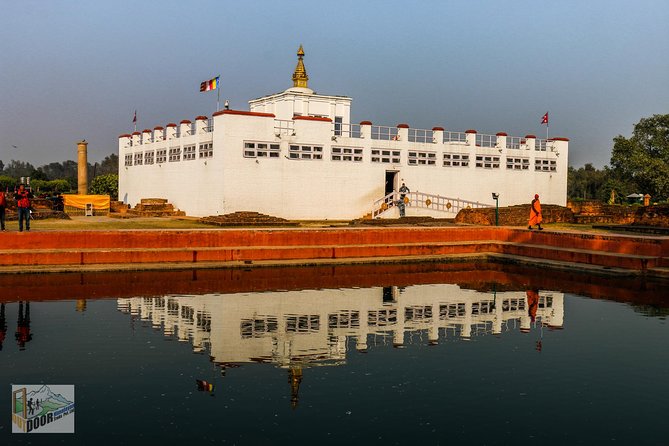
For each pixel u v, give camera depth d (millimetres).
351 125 40219
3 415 9992
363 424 9727
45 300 18062
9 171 127375
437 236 30016
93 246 24375
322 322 16156
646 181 60625
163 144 43438
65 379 11547
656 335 14984
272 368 12344
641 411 10281
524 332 15305
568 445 9039
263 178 36594
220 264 24469
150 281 21484
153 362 12570
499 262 28469
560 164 48219
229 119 35438
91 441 9102
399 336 14914
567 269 25531
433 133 43219
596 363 12781
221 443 9055
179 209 41062
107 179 63031
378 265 26641
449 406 10500
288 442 9086
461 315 17156
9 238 23328
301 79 44812
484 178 44969
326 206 38812
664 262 23891
